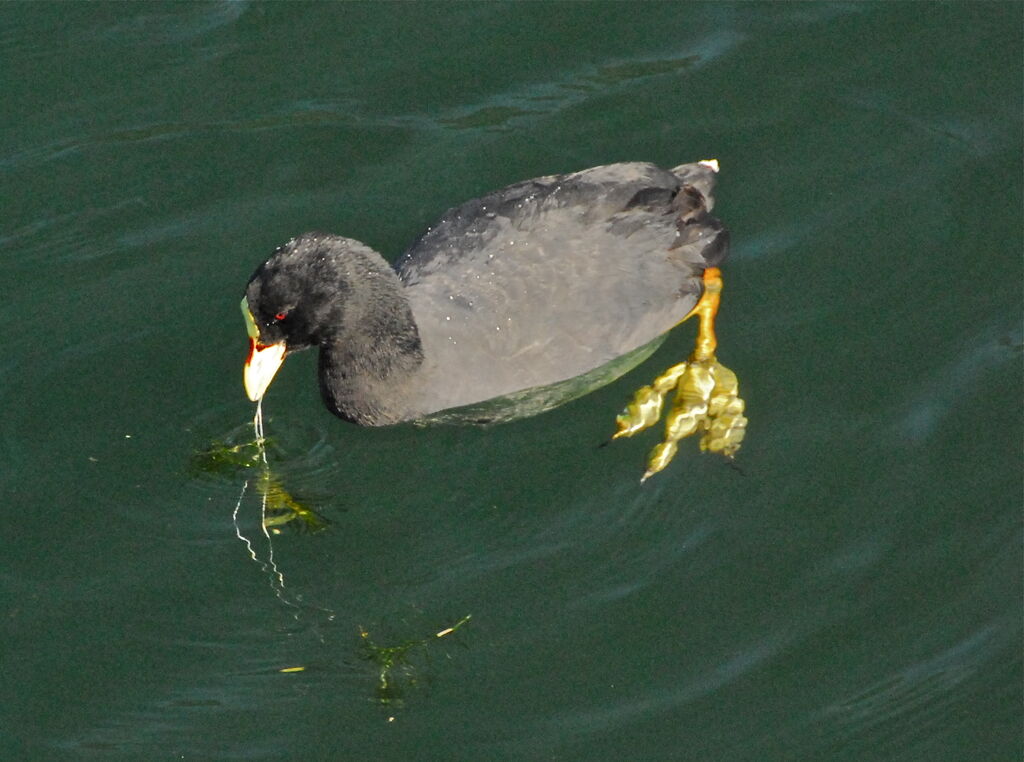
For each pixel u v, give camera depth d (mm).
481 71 16516
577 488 12516
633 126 15789
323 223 14891
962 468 12492
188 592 11812
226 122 15969
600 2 16984
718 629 11445
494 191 14508
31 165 15562
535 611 11578
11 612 11703
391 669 11203
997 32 16516
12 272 14492
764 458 12664
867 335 13680
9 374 13570
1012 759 10672
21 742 10836
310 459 12945
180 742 10781
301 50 16766
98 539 12250
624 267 13102
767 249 14508
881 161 15289
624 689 11070
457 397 13008
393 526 12312
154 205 15141
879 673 11141
